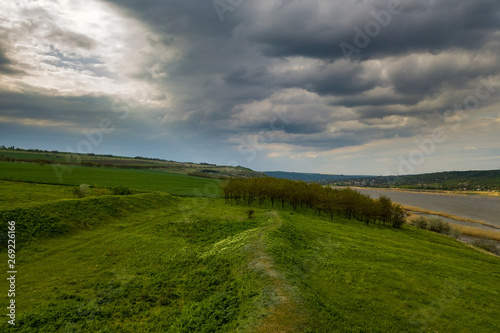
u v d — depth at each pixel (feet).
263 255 91.66
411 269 110.11
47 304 68.95
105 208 172.04
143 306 71.46
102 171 455.22
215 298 71.10
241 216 191.01
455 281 101.40
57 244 119.24
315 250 118.11
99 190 230.27
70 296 74.18
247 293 69.92
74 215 148.87
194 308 68.74
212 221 166.91
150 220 172.86
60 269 94.79
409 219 359.46
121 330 61.36
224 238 131.75
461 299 86.02
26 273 90.33
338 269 99.25
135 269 95.96
